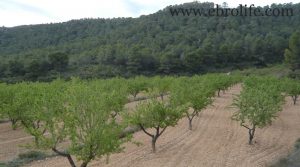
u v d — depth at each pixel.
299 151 24.44
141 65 121.25
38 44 189.25
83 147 16.14
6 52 170.00
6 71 102.88
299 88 54.22
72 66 117.00
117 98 29.81
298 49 108.81
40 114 17.33
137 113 25.47
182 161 23.67
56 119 17.14
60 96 19.02
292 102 58.19
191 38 167.75
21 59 113.06
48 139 16.36
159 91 53.91
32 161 23.67
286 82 58.09
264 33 175.38
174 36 172.38
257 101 28.11
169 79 64.31
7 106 28.34
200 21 193.88
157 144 28.06
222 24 185.38
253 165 23.11
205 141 29.48
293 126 37.25
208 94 41.28
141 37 179.50
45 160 23.86
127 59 122.75
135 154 25.06
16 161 23.53
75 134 16.22
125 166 22.30
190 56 124.88
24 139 31.25
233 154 25.70
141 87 58.56
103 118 16.45
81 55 132.75
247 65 133.12
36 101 19.97
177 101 31.11
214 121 38.66
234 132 33.22
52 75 103.88
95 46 165.50
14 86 42.06
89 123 16.19
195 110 34.31
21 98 28.59
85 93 16.53
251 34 173.75
